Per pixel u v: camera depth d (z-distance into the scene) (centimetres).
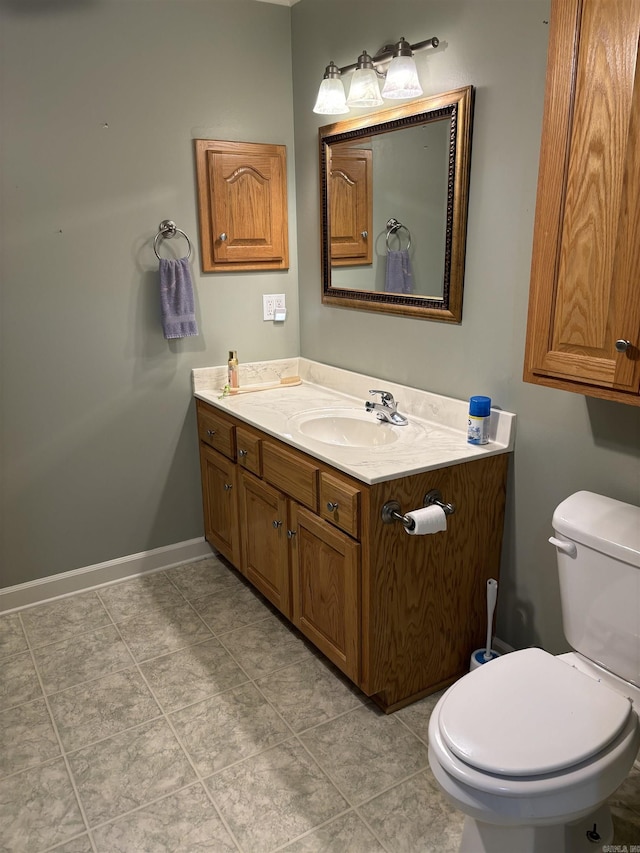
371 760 189
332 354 288
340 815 171
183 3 251
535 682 152
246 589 283
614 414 174
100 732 200
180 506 301
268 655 237
